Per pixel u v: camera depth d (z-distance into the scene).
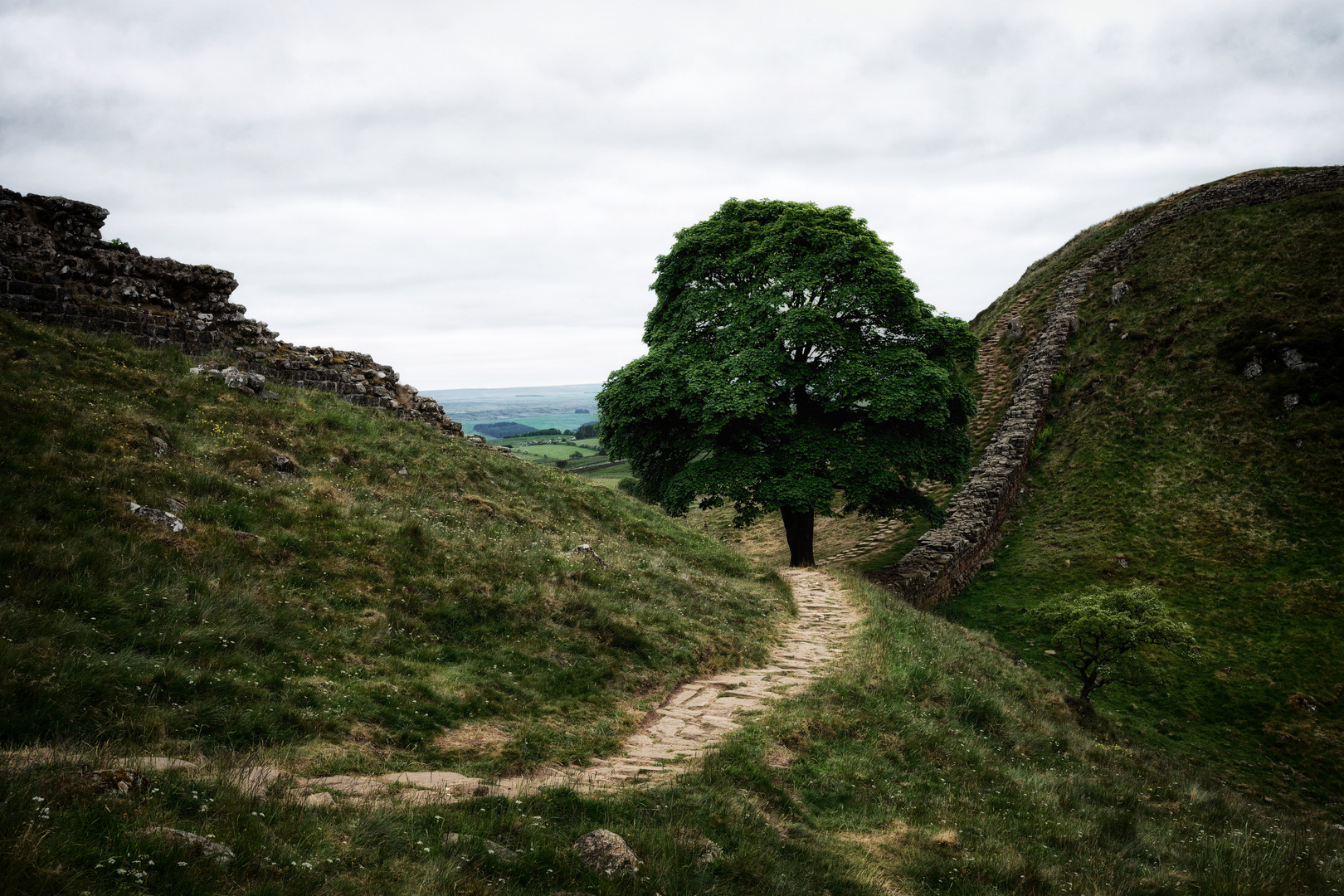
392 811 5.37
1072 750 14.12
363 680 8.54
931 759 10.70
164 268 18.27
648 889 5.10
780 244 27.17
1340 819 18.34
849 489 26.25
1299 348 35.91
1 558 7.71
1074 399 41.44
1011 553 33.19
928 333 27.34
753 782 8.16
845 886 6.16
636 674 11.55
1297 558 28.05
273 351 20.11
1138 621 19.42
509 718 8.88
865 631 16.73
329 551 11.30
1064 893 6.88
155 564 8.87
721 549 23.67
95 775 4.66
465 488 17.83
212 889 3.79
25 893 3.27
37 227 16.33
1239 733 21.80
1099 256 51.56
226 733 6.52
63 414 11.61
